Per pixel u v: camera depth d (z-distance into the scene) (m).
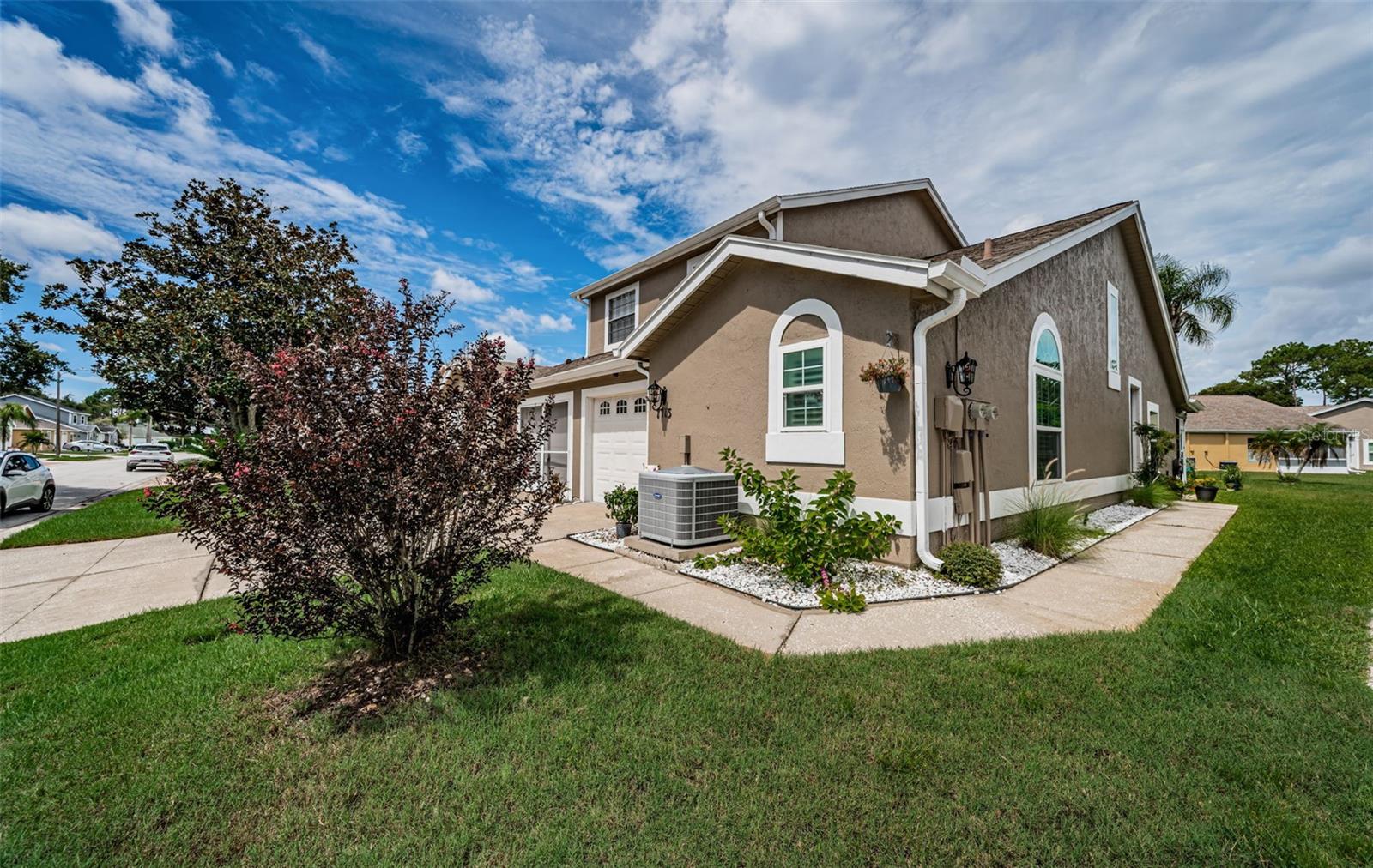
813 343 6.58
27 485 11.77
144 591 5.51
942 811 2.24
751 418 7.37
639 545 7.14
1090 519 9.61
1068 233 8.57
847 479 5.81
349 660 3.63
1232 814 2.20
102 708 3.04
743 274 7.49
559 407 13.55
